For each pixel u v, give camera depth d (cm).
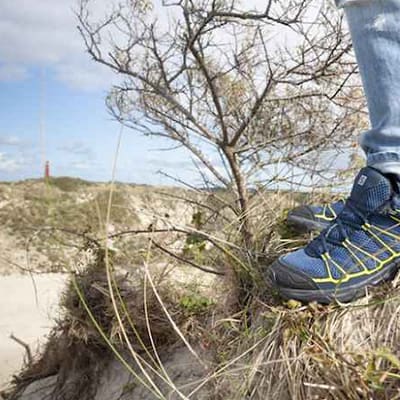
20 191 1331
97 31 278
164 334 228
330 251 157
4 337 613
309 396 142
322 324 152
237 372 164
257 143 284
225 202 262
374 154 156
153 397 215
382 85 151
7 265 1020
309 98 289
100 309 245
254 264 191
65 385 269
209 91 287
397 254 156
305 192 255
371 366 132
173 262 243
